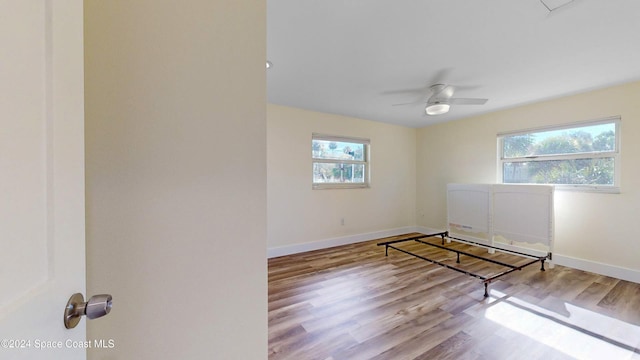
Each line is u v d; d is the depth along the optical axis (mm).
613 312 2104
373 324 1958
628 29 1750
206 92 831
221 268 864
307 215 3965
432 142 4941
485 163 4070
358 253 3816
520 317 2039
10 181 375
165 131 777
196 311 828
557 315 2064
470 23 1696
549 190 3143
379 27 1739
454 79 2645
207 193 837
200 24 822
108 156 721
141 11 749
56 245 479
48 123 463
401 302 2295
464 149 4379
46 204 458
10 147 375
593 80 2672
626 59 2197
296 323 1976
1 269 355
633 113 2713
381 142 4777
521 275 2896
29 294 408
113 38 722
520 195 3428
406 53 2100
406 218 5160
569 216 3154
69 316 505
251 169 911
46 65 458
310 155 3980
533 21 1669
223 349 873
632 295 2393
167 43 779
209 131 836
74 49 537
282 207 3736
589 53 2096
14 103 383
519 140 3680
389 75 2549
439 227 4840
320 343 1740
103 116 714
